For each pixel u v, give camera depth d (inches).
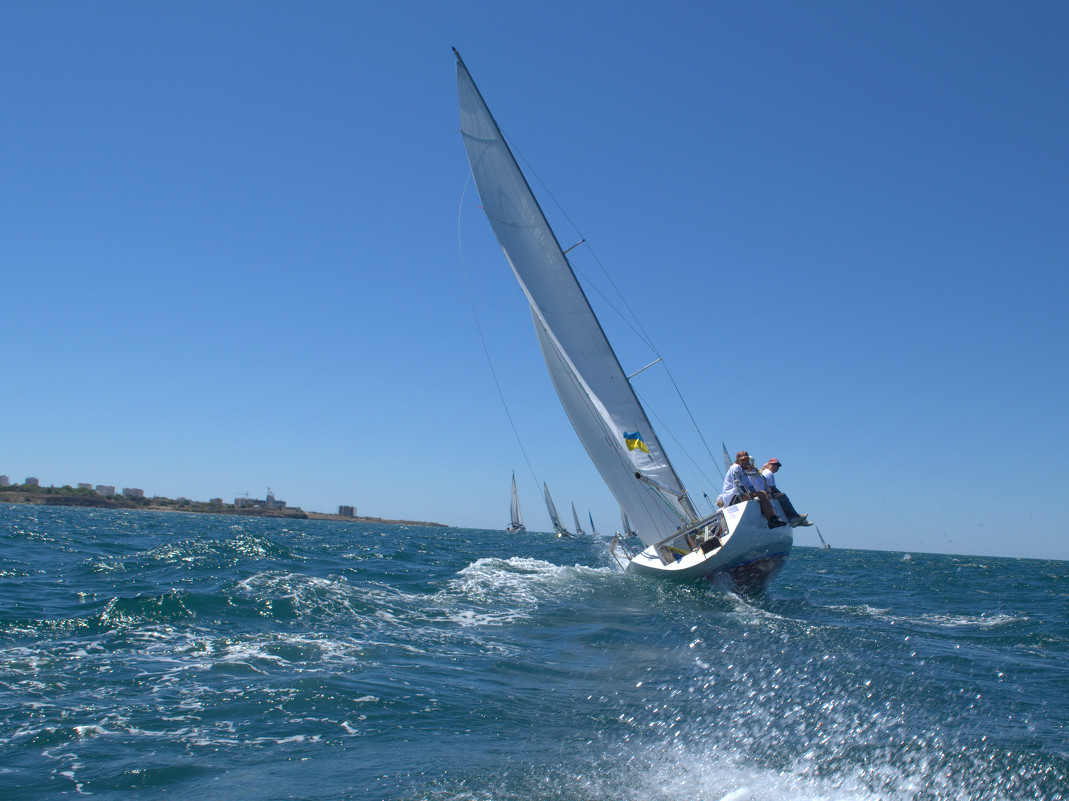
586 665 302.5
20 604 411.2
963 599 649.0
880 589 731.4
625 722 226.7
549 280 616.7
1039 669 316.5
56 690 247.9
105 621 352.5
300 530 2174.0
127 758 192.7
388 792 172.6
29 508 3267.7
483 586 542.3
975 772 188.9
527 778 181.3
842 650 331.3
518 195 617.6
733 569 515.8
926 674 291.0
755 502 499.5
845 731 218.8
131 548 919.7
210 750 199.8
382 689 256.4
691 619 412.5
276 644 317.1
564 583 579.2
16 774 181.3
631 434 605.0
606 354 611.2
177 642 317.7
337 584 465.1
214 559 693.9
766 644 342.0
